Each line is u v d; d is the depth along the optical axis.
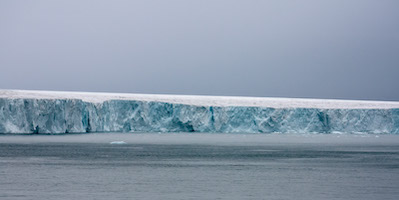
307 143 131.88
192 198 57.25
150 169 78.31
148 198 56.97
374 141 143.25
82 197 56.97
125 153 100.25
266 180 69.31
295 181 68.75
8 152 98.38
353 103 175.25
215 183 66.56
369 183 67.88
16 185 63.31
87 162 85.69
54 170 76.00
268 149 113.12
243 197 58.16
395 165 86.19
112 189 61.62
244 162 88.56
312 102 171.75
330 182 68.38
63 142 121.06
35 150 102.56
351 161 91.81
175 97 173.00
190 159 91.94
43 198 56.19
